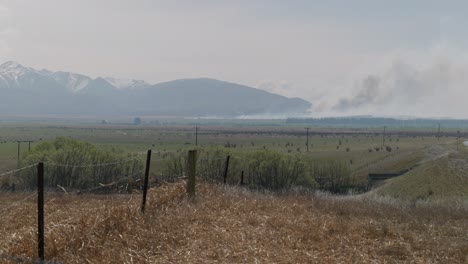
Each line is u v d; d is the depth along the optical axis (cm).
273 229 1342
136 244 1087
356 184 8625
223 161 7300
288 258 1066
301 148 17412
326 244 1212
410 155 10838
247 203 1711
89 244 1057
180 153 7400
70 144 7288
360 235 1345
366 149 15800
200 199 1692
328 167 8919
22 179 6300
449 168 6034
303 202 1986
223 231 1270
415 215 1798
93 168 6950
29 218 1477
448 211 2017
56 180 6519
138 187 2181
